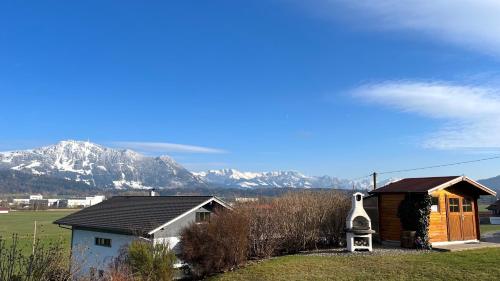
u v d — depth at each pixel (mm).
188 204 26406
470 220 23031
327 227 24234
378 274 16031
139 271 17281
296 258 20250
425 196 21031
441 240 21703
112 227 26078
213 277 19203
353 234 20891
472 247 20312
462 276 14898
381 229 23547
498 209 65250
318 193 26047
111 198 38344
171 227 24500
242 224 20812
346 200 24938
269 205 24328
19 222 88688
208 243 19703
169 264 18297
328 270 17250
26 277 10039
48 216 113938
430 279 14953
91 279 12977
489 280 14320
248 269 19203
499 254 18031
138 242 18828
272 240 22672
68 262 11391
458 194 22844
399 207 22406
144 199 33219
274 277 17141
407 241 21094
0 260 10039
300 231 23609
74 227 30609
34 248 11312
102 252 27094
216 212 22109
